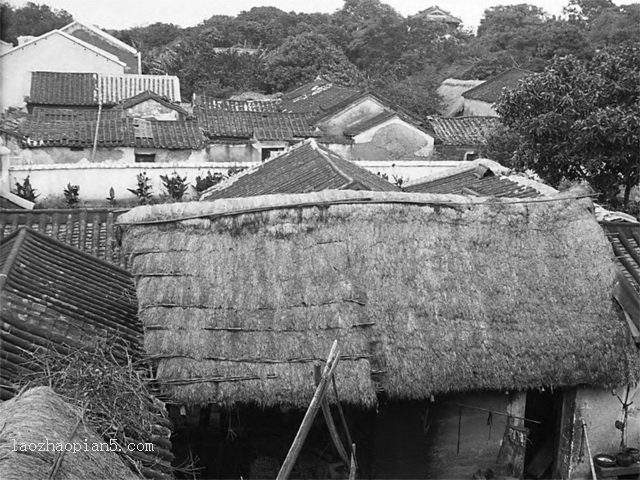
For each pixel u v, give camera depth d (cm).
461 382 884
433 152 2680
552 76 1834
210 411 1002
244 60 4288
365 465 994
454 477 996
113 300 952
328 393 835
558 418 1016
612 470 968
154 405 742
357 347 862
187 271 894
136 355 845
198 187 2153
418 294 909
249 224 923
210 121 2647
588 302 954
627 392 966
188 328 855
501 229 980
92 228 1225
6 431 509
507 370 901
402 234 941
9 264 895
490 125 2853
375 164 2202
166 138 2431
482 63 4016
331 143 2577
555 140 1819
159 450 666
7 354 712
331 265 904
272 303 877
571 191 1077
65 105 2991
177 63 4316
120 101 3003
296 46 4231
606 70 1806
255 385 833
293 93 3622
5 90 3303
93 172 2127
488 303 925
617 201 1864
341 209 937
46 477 467
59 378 661
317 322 870
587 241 992
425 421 977
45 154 2291
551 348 920
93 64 3534
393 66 4253
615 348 941
